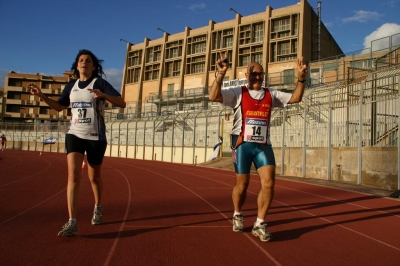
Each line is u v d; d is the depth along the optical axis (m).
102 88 4.68
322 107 15.81
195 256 3.89
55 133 51.06
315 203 8.17
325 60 34.75
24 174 13.82
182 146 31.89
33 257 3.70
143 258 3.77
